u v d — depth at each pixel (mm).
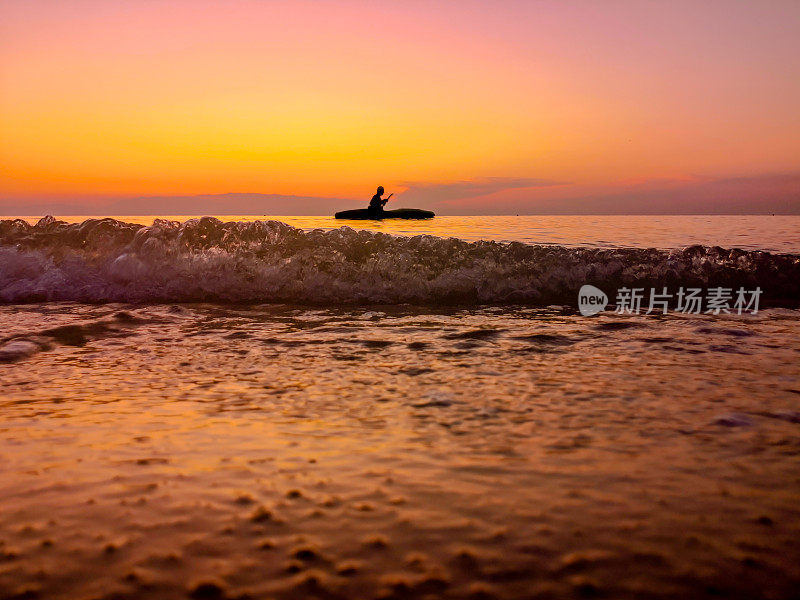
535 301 3736
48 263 3855
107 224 4035
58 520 1057
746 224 17047
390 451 1376
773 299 3742
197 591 867
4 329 2832
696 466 1281
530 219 22172
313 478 1224
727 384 1929
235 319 3174
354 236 3967
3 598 847
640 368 2146
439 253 3904
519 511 1083
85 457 1338
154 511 1087
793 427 1524
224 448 1396
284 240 3936
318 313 3357
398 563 928
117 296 3707
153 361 2299
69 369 2180
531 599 843
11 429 1532
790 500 1124
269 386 1953
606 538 992
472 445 1412
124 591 865
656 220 22312
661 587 867
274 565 927
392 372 2115
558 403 1746
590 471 1258
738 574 895
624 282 3857
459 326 2973
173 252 3863
